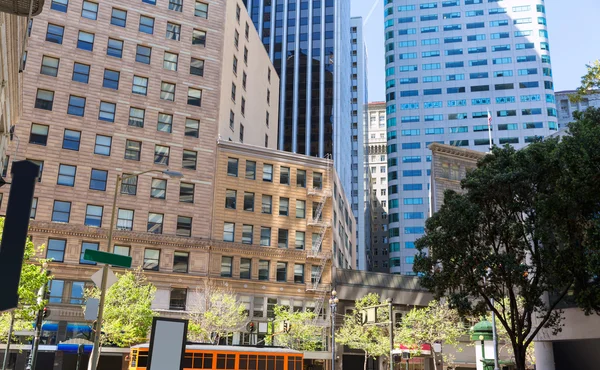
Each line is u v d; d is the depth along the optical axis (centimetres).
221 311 5562
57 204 5656
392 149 15550
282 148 13438
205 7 6900
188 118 6438
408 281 7294
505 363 4144
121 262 1819
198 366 3631
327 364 6488
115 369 5447
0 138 2700
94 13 6256
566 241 2672
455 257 3084
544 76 15462
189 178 6250
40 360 5191
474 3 16412
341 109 13850
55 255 5525
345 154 14262
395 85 16088
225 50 7150
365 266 15375
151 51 6438
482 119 15325
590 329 3231
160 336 1202
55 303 5369
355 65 17712
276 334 5322
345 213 9288
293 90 13875
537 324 3588
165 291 5822
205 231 6172
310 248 6662
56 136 5784
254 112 8144
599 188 2444
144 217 5956
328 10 14450
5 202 5375
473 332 4084
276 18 14588
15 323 3916
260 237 6456
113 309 4572
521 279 2923
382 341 6078
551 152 2777
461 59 15962
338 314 6644
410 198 14888
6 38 2148
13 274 1120
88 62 6103
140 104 6228
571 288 3369
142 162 6094
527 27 15938
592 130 2495
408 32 16512
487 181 2995
